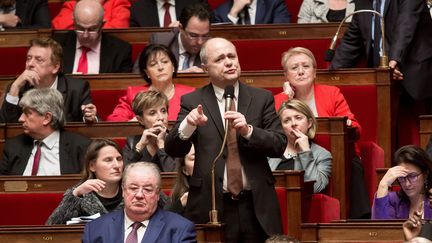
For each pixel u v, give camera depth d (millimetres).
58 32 18297
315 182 13672
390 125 15688
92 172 12945
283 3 19203
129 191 11289
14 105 15789
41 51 15969
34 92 14688
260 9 19094
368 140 15703
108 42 17953
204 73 16297
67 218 12656
